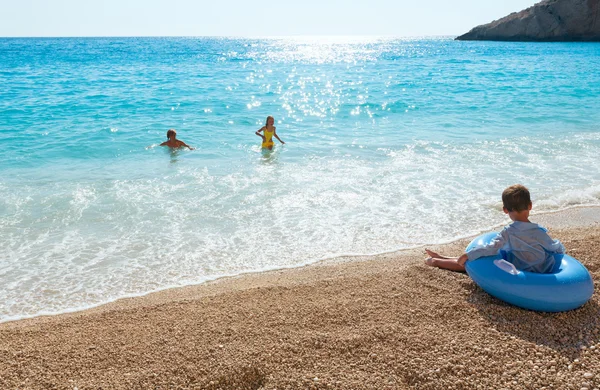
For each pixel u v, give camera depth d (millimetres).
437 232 5719
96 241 5453
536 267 3631
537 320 3342
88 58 45656
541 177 7797
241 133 11648
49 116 13430
